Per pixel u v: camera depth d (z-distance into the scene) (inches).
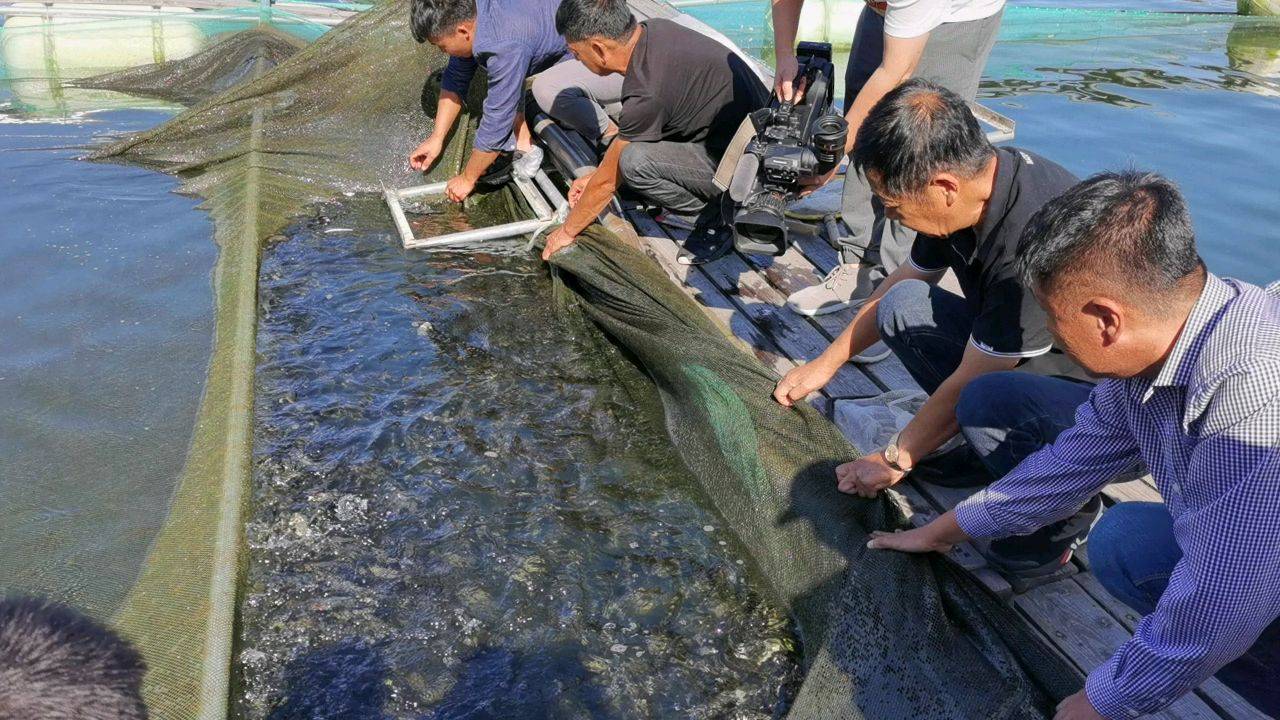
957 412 105.7
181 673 93.9
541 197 200.2
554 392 152.0
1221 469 68.4
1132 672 74.4
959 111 93.4
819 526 113.7
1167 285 67.6
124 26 297.3
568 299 172.1
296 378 152.9
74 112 276.8
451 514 126.1
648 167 172.9
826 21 342.6
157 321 169.5
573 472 134.9
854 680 96.3
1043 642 102.5
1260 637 81.5
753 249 142.1
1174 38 389.1
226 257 187.6
